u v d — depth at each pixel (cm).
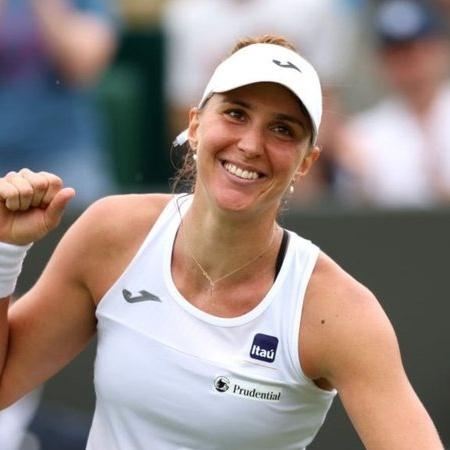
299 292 1608
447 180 3266
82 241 1683
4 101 3169
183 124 3547
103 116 3372
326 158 3275
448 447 2920
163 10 3559
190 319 1620
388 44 3328
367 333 1576
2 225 1650
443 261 2933
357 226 2930
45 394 2853
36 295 1727
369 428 1567
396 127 3294
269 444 1642
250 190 1569
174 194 1719
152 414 1633
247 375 1600
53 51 3203
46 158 3203
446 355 2930
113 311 1659
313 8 3431
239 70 1552
